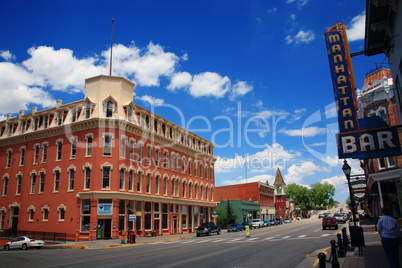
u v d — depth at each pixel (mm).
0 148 44750
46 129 39312
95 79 37906
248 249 19891
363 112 27797
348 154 13820
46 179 38469
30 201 39094
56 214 36312
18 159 42125
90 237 33219
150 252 20141
